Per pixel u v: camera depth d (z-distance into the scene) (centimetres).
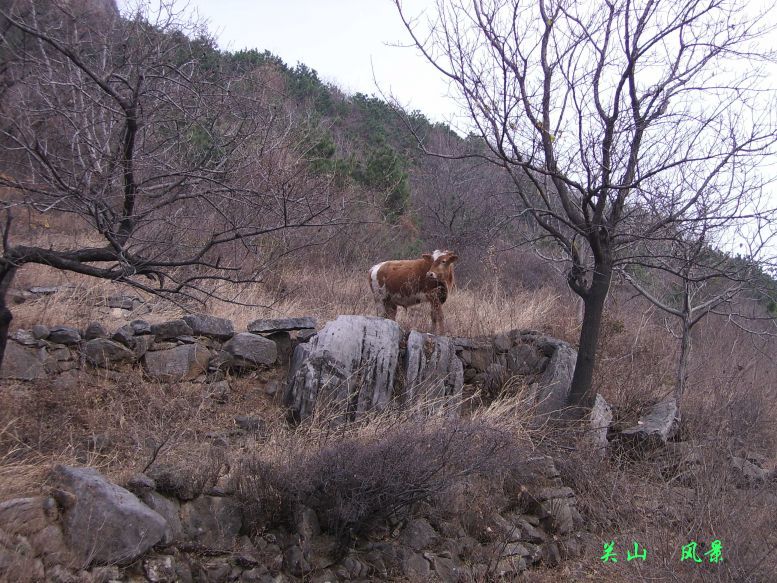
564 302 1198
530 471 674
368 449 565
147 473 514
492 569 586
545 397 817
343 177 1376
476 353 878
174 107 506
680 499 638
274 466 566
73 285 779
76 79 461
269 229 501
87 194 441
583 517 683
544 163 753
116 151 469
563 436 756
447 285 880
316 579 521
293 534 534
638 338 1049
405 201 1520
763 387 1020
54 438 561
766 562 536
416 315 986
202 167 507
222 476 553
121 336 671
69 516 443
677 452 769
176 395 674
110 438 586
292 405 699
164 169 523
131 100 438
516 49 691
